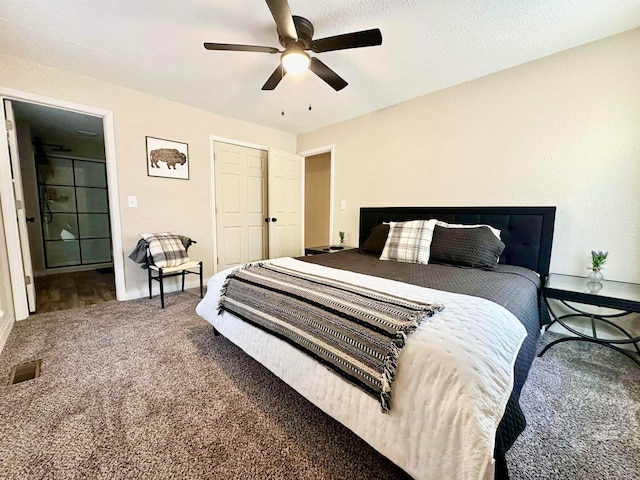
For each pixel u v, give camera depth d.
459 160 2.67
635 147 1.90
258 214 4.14
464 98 2.60
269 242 4.07
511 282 1.65
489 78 2.44
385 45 2.02
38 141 4.25
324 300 1.26
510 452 1.12
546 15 1.71
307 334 1.23
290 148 4.40
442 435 0.79
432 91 2.78
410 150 3.02
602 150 2.00
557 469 1.04
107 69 2.43
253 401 1.43
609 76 1.95
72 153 4.71
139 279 3.07
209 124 3.46
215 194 3.63
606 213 2.02
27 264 2.56
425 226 2.38
